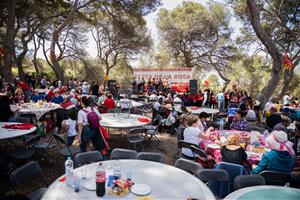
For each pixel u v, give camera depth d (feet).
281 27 54.95
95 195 8.15
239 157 12.25
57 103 30.60
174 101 36.14
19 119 20.31
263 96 33.45
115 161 11.47
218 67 84.48
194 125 16.08
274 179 11.28
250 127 21.89
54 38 53.88
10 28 45.06
